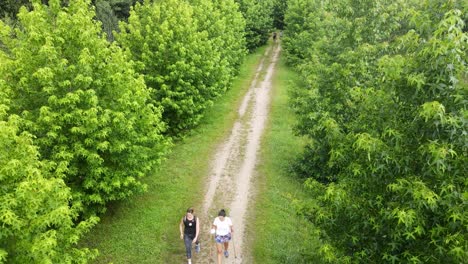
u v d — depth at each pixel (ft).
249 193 53.88
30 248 23.32
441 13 19.38
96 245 42.27
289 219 47.29
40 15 38.19
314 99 52.44
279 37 210.59
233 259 39.70
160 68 69.87
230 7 122.72
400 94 21.15
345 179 24.41
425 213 19.04
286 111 91.91
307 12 134.00
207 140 74.43
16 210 23.72
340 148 25.02
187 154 67.62
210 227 45.91
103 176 42.09
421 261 19.20
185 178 58.54
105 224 46.21
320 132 50.42
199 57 71.82
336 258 23.61
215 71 79.25
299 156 62.90
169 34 67.67
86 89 40.52
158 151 50.42
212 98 82.84
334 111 46.50
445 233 18.49
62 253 28.89
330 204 24.49
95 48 42.04
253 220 47.06
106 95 43.19
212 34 94.07
